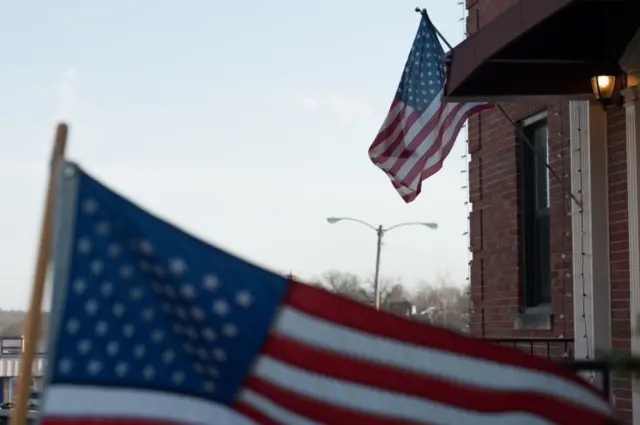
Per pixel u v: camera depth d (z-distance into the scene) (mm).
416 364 3992
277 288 3914
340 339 3939
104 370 3717
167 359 3775
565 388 4137
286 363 3885
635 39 8680
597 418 4160
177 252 3824
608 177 9562
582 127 9797
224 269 3871
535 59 8953
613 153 9477
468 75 8828
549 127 10719
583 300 9695
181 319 3809
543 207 11336
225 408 3826
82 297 3738
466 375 4023
